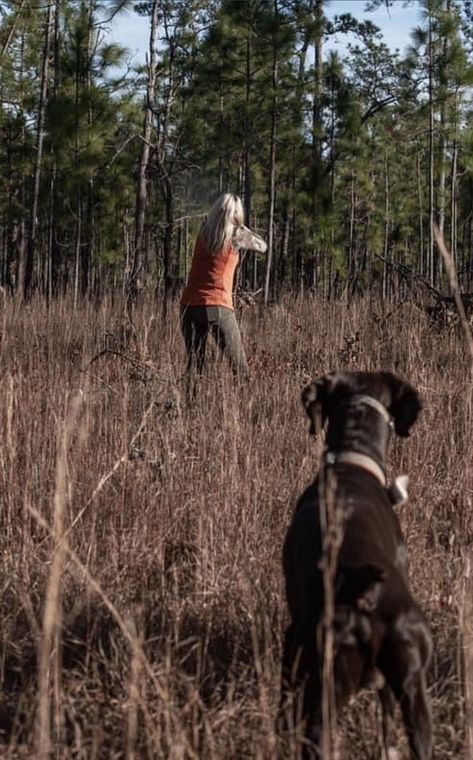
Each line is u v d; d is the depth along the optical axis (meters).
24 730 3.65
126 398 6.34
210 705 3.87
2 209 32.78
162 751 3.39
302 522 3.54
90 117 23.45
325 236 25.52
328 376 4.04
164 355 8.38
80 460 5.87
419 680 3.09
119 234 28.94
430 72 25.66
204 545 4.93
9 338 10.06
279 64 24.25
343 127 25.69
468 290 13.58
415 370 8.05
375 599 3.10
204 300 7.73
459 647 3.90
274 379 7.89
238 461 5.95
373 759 3.52
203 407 6.85
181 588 4.73
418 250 41.19
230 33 23.48
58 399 6.76
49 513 5.34
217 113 25.14
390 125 34.31
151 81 21.23
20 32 27.70
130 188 27.52
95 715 3.60
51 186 26.67
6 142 30.86
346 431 3.89
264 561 4.80
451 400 7.25
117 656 3.96
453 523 5.45
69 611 4.48
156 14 21.05
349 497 3.55
